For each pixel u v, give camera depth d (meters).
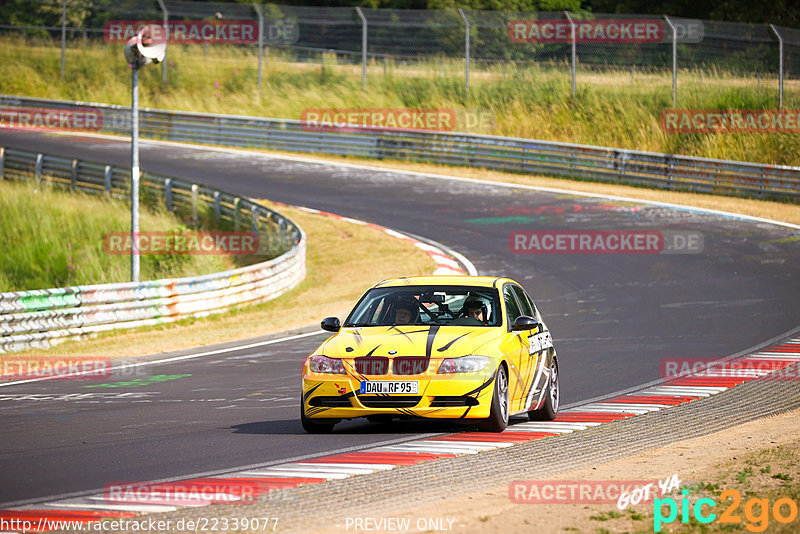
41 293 68.38
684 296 78.44
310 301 86.88
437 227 114.31
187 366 57.97
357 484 26.95
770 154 144.75
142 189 130.50
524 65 183.00
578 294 81.31
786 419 37.38
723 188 129.88
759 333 63.00
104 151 165.75
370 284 91.06
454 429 36.53
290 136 169.88
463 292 38.53
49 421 40.16
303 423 35.88
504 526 21.73
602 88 170.38
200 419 40.28
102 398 46.72
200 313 80.44
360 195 134.50
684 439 34.09
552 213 119.62
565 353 58.50
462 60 187.88
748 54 167.62
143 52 76.56
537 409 39.09
